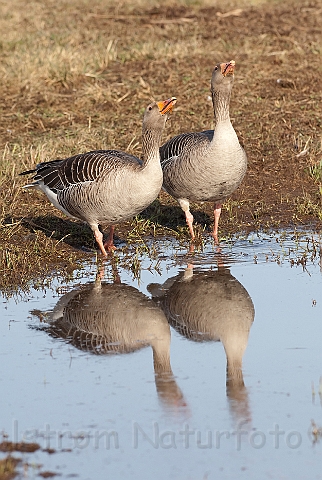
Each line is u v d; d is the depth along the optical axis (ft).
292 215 52.39
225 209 53.62
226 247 47.60
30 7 110.32
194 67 78.18
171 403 29.96
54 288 41.88
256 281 42.39
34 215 51.72
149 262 45.44
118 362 33.37
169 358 33.83
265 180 57.47
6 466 25.90
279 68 77.46
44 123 66.49
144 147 42.01
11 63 78.33
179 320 38.14
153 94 71.87
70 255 46.44
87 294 41.04
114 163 42.80
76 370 32.58
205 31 92.89
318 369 32.68
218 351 34.60
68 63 77.36
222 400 30.19
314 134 63.57
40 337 35.83
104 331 36.73
